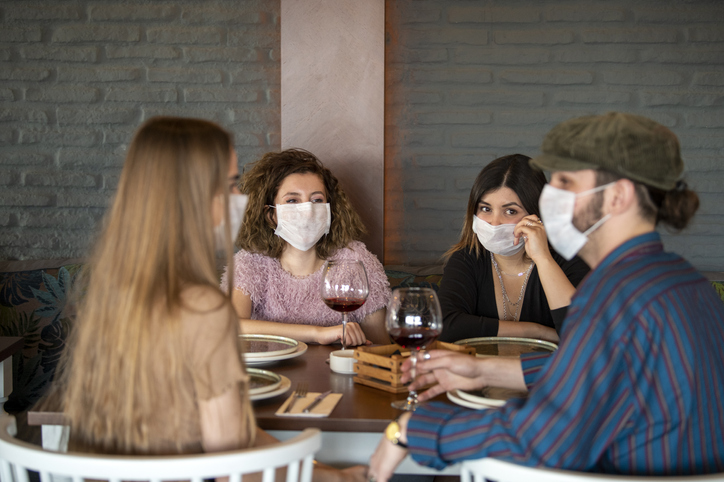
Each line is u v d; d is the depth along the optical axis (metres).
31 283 2.57
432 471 1.26
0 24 2.88
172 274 0.97
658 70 2.92
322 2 2.60
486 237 1.95
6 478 1.00
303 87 2.63
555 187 1.04
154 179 0.99
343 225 2.21
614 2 2.90
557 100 2.94
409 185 2.98
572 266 2.01
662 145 0.97
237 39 2.95
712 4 2.89
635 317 0.89
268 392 1.26
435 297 1.28
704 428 0.90
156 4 2.92
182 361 0.95
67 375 1.17
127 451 0.98
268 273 2.14
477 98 2.95
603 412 0.87
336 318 2.13
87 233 2.97
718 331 0.96
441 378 1.29
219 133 1.05
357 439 1.27
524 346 1.68
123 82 2.94
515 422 0.89
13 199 2.93
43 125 2.93
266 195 2.12
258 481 1.08
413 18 2.92
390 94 2.96
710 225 2.96
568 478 0.84
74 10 2.90
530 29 2.93
